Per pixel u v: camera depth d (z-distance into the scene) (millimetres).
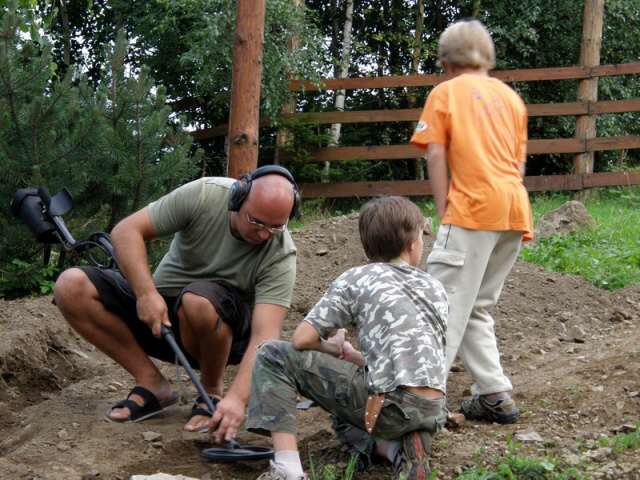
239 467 3590
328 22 16406
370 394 3111
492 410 3920
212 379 4121
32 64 7266
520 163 4023
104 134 7180
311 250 7145
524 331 5988
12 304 6145
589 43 12672
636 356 4590
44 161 7125
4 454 3955
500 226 3783
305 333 3186
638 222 9633
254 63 9602
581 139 12250
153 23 13000
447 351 3773
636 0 15094
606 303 6590
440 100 3855
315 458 3537
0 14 8406
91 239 4375
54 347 5621
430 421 3154
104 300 4074
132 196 7348
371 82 12477
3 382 5094
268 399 3244
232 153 9672
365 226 3330
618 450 3473
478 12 15297
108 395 4801
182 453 3740
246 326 4098
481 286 3971
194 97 13492
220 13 11367
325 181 13195
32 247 7332
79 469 3553
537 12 14578
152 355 4379
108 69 7633
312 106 14266
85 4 15617
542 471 3297
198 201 3986
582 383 4340
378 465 3424
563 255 7719
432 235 7492
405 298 3180
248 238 3834
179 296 3963
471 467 3418
